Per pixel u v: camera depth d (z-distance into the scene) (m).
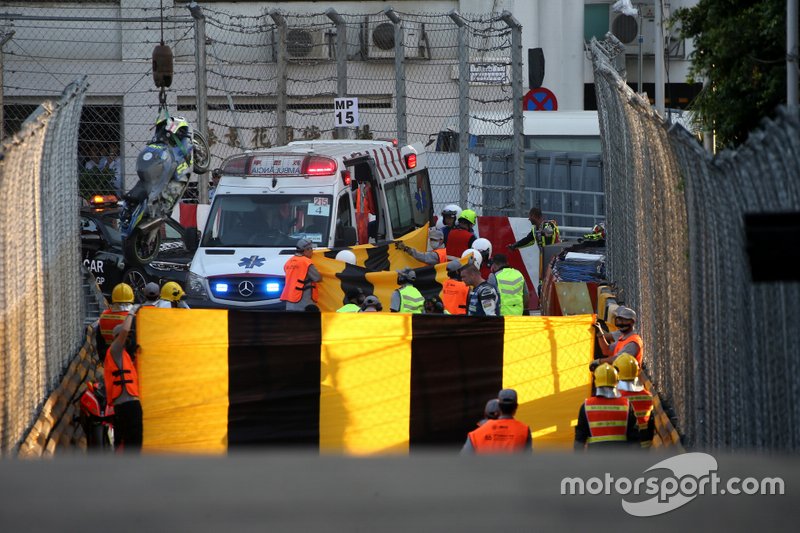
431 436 37.19
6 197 28.28
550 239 72.00
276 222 62.25
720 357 25.08
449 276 53.22
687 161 29.16
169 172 60.56
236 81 107.44
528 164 99.69
